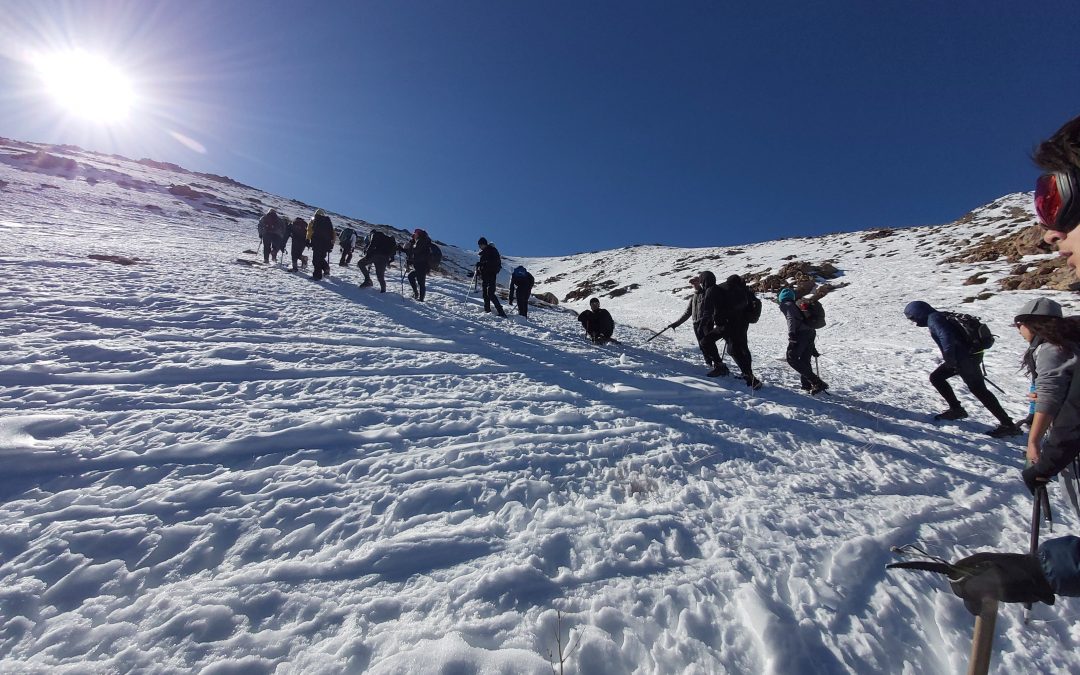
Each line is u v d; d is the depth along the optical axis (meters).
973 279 21.12
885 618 2.21
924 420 6.26
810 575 2.46
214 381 4.51
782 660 1.91
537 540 2.56
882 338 15.46
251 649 1.79
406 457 3.45
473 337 7.67
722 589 2.30
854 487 3.63
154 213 24.88
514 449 3.73
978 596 1.49
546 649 1.89
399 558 2.34
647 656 1.91
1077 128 1.08
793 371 9.10
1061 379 1.89
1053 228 1.19
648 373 6.90
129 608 1.94
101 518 2.46
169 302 6.82
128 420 3.52
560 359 7.10
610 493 3.22
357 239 24.48
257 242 21.16
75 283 7.19
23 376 4.02
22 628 1.82
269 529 2.51
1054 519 3.30
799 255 41.56
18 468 2.80
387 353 6.12
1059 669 2.01
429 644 1.83
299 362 5.32
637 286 43.28
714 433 4.62
